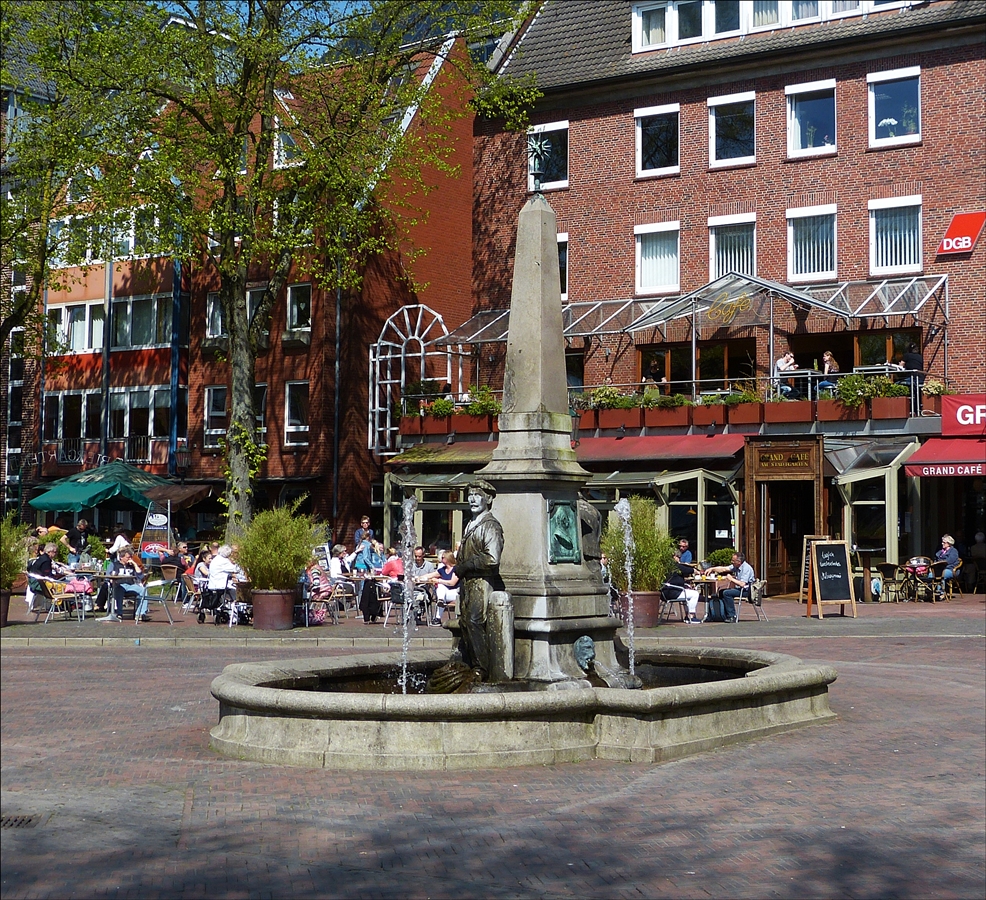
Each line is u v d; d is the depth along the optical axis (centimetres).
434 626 2538
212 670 1812
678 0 3906
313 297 4216
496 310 4166
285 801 945
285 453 4241
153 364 4647
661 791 981
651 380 3703
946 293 3384
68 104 3291
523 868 770
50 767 1080
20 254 3703
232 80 3189
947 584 3111
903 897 713
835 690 1552
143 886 727
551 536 1320
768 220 3703
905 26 3478
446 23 3512
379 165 3344
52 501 3497
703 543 3281
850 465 3138
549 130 4100
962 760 1105
